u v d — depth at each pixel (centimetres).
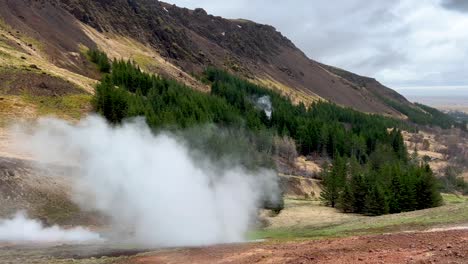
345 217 5406
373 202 5944
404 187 6222
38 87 7769
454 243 1725
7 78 7675
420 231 2275
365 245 1888
